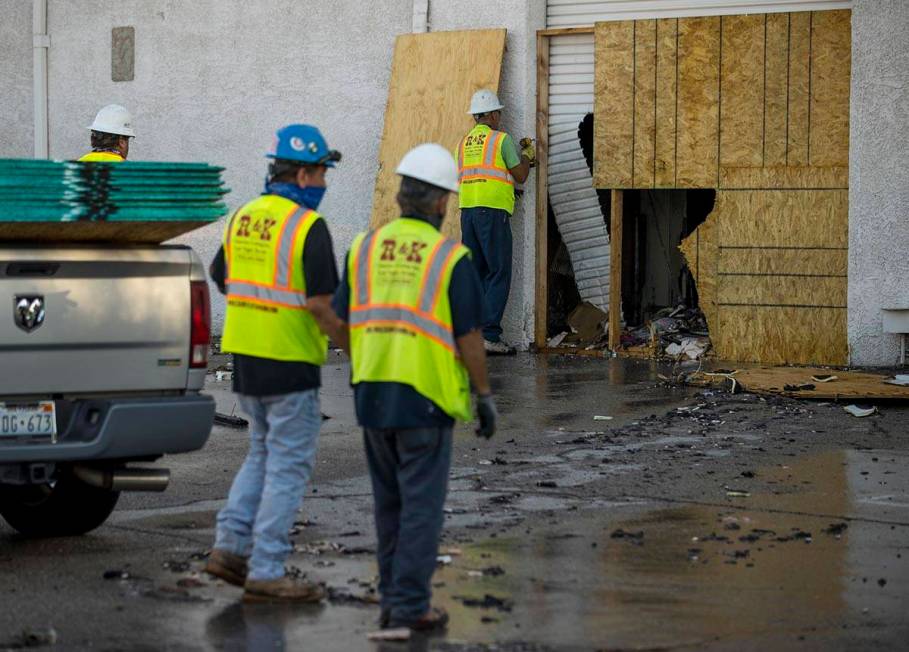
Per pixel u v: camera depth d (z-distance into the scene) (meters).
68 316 8.67
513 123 19.33
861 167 17.28
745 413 14.23
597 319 19.64
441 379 7.06
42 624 7.35
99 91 22.17
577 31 19.03
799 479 11.12
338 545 9.05
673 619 7.46
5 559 8.89
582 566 8.54
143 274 8.91
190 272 9.09
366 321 7.22
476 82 19.17
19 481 8.62
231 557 8.01
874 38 17.08
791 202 17.83
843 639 7.14
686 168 18.38
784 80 17.80
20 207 8.40
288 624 7.36
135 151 21.97
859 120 17.23
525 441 12.80
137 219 8.64
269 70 21.00
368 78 20.36
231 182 21.36
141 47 21.81
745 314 18.16
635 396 15.40
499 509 10.11
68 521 9.46
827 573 8.40
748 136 18.03
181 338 9.02
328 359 18.92
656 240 20.38
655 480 11.09
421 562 7.12
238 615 7.54
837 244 17.64
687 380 16.12
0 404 8.59
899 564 8.62
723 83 18.11
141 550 9.08
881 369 17.05
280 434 7.86
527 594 7.93
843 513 9.97
